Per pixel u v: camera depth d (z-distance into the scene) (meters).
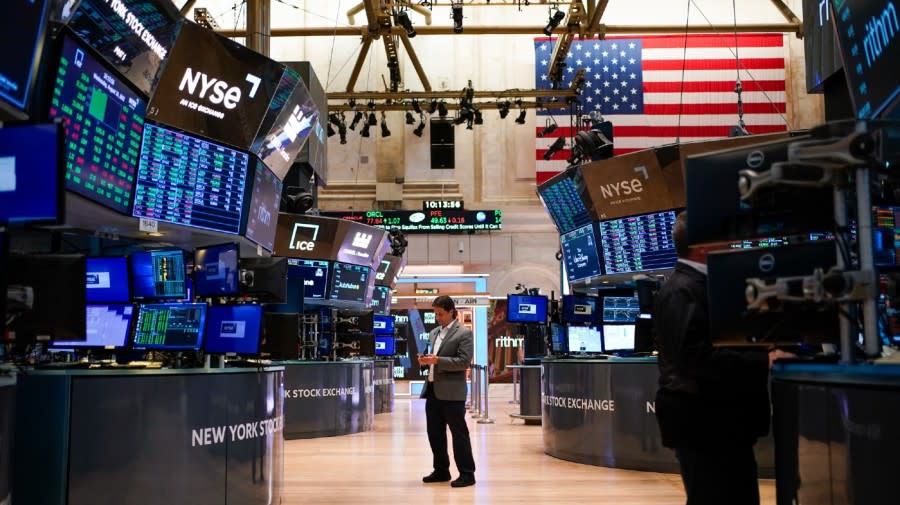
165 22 4.76
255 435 4.84
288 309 7.38
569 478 6.44
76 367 4.44
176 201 5.37
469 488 6.00
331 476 6.71
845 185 2.46
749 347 2.62
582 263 8.44
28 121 3.54
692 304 2.71
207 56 5.28
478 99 21.80
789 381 2.56
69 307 3.66
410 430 11.12
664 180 7.41
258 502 4.86
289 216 10.98
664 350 2.78
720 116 21.27
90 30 4.11
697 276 2.77
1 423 2.86
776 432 2.66
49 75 3.93
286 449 8.77
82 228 5.19
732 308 2.56
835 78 5.16
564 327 8.86
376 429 11.29
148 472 4.13
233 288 4.93
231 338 4.77
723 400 2.65
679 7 21.64
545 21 21.78
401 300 20.86
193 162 5.48
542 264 21.91
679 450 2.75
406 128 21.94
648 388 6.80
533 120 21.98
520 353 21.44
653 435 6.75
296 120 6.50
